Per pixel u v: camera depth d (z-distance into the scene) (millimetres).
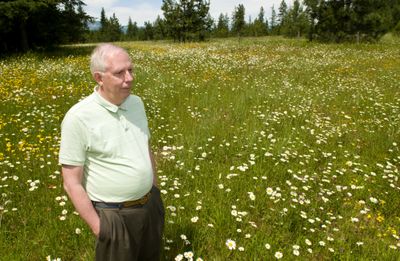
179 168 5039
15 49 23859
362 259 3436
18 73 11633
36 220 3766
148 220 2459
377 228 4059
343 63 16078
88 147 2152
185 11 49219
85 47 27250
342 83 11750
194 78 11805
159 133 6547
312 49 23000
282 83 11086
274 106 8555
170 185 4547
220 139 6266
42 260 3252
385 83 11766
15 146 5523
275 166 5324
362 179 5164
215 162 5414
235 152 5805
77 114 2092
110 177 2225
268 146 5922
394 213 4395
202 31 50281
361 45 26844
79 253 3326
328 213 4156
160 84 10367
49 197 4199
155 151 5961
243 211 4059
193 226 3725
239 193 4449
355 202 4574
